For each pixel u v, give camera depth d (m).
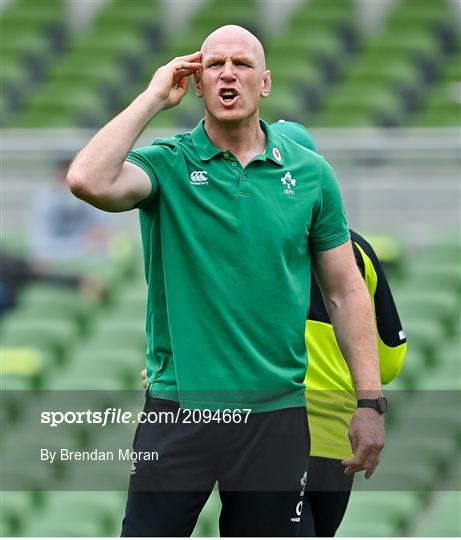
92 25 54.50
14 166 35.03
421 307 33.94
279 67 50.25
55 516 26.73
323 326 15.18
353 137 39.22
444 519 26.31
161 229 12.70
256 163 12.74
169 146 12.80
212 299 12.55
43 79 51.91
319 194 12.97
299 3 53.94
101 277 35.81
